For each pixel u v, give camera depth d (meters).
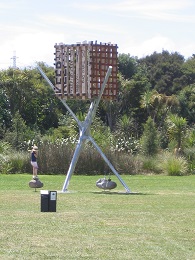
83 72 28.62
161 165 41.50
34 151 31.72
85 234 16.38
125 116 59.09
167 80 81.62
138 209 21.38
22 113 64.50
